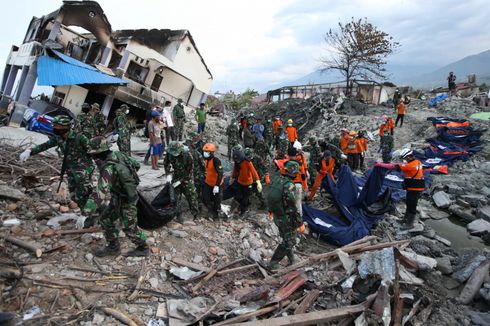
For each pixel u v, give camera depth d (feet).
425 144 49.65
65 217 18.07
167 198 20.88
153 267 15.98
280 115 90.53
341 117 73.72
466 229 28.50
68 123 17.57
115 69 49.90
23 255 14.71
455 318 16.31
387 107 82.28
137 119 56.54
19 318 11.59
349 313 14.43
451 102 73.36
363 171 43.57
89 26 47.42
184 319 12.89
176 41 55.26
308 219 26.17
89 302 13.01
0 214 17.30
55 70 39.99
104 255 15.72
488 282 18.83
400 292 16.74
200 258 17.98
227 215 24.12
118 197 15.19
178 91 59.11
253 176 23.73
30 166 24.00
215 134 59.93
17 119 38.32
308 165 32.37
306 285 17.12
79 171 17.58
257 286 16.21
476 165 41.60
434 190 36.09
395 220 28.99
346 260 19.06
